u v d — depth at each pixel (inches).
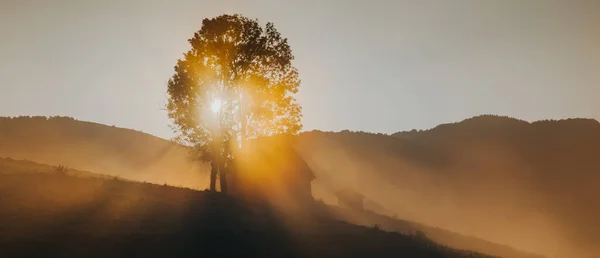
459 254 1579.7
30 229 1061.8
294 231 1448.1
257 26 1834.4
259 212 1608.0
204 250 1121.4
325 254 1266.0
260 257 1150.3
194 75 1814.7
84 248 1014.4
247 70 1813.5
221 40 1807.3
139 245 1080.2
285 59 1838.1
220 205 1553.9
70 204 1277.1
